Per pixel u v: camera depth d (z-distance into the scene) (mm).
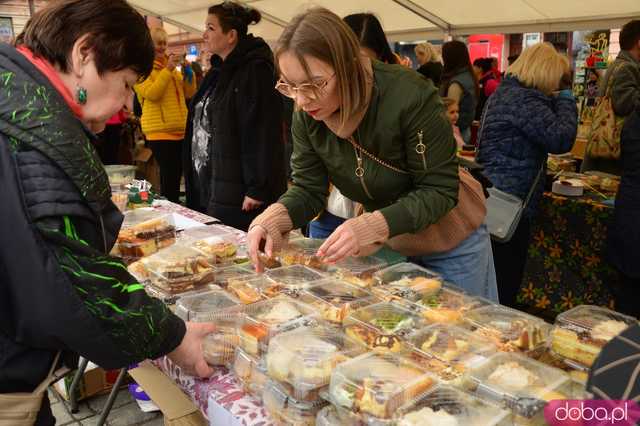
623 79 3359
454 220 1661
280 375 1036
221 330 1215
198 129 3045
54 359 943
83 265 856
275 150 2828
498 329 1211
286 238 1636
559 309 3264
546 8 4059
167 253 1676
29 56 881
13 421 918
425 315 1282
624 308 2822
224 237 1959
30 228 805
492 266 1851
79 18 866
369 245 1315
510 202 2572
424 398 939
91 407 2395
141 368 1549
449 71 4305
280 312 1255
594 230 3008
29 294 822
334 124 1403
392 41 5418
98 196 896
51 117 837
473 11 4457
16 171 809
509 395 940
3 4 6320
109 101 947
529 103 2564
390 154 1427
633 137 2566
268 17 5742
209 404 1159
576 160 4012
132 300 938
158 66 4355
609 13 3939
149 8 6430
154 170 5527
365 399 927
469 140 4352
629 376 567
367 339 1136
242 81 2732
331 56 1217
